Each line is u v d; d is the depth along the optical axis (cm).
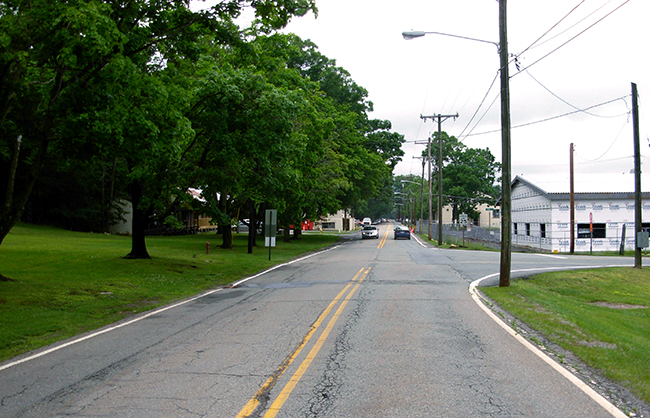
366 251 3184
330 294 1253
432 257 2592
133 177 1788
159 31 1300
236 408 479
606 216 3650
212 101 1784
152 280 1528
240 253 2784
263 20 1320
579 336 777
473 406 478
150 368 626
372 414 460
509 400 494
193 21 1295
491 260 2394
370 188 5041
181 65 1639
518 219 4503
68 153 1246
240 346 729
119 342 786
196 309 1093
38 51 1036
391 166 5409
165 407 485
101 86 1102
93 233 3978
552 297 1314
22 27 988
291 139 2203
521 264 2203
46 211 4109
